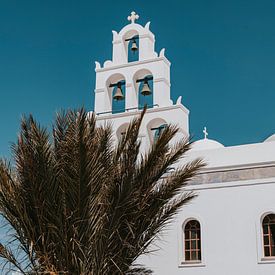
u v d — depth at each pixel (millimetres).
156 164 12703
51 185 11977
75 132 11781
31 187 11961
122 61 22734
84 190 11617
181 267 18594
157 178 12797
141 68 22078
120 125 21250
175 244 18922
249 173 18750
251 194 18500
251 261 17750
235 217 18453
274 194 18172
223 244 18312
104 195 11977
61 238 11758
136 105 22062
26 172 12094
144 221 12609
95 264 11680
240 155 19172
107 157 12625
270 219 18141
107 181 12258
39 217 11961
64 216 11766
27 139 12344
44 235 11977
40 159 12047
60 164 12078
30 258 11695
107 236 11906
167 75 22188
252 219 18219
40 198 11930
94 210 11758
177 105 20844
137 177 12523
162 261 18891
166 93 21812
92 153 11883
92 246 11695
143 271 14250
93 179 11648
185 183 13406
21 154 12344
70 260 11695
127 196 12047
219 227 18547
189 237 19062
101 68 22703
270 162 18547
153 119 21062
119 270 11664
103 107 22047
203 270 18281
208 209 18891
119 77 22688
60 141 12773
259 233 17953
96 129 13227
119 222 12211
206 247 18484
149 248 19141
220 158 19375
